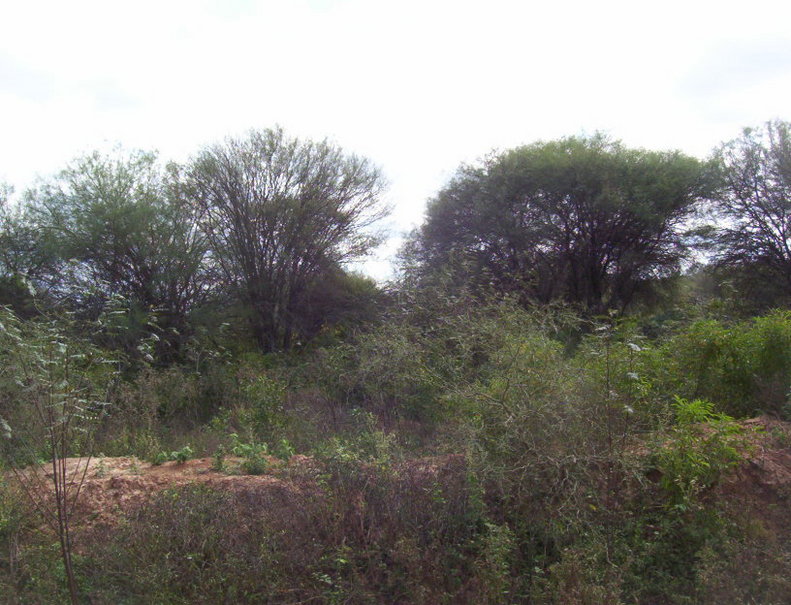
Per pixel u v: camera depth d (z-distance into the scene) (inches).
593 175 842.2
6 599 171.3
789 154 911.0
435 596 174.4
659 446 202.8
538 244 869.2
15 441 197.2
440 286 415.8
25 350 171.0
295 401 399.9
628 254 845.2
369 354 378.0
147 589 173.9
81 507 210.4
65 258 645.9
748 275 929.5
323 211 802.2
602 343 220.7
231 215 785.6
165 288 709.3
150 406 389.4
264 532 184.7
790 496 200.1
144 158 745.0
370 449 226.4
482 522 194.7
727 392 280.5
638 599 178.7
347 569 180.5
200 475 240.4
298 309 809.5
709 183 871.1
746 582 176.2
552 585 175.3
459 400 246.5
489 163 921.5
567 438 205.6
